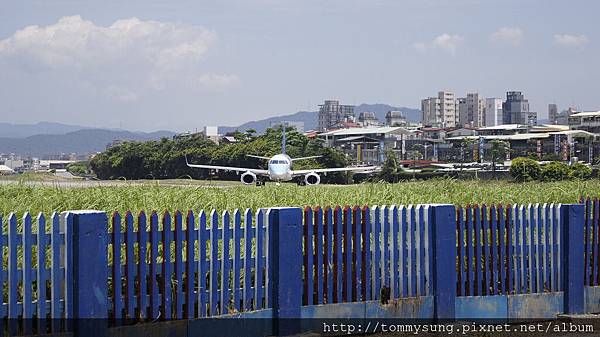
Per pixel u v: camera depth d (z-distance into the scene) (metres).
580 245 17.28
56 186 25.56
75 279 11.88
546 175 102.62
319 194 27.22
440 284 15.51
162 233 12.87
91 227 12.02
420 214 15.45
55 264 11.80
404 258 15.29
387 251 15.13
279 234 13.89
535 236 16.88
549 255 17.08
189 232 13.09
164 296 12.88
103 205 20.98
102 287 12.16
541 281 16.94
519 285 16.66
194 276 13.20
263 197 25.66
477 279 16.17
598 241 17.88
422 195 27.86
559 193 29.94
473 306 15.98
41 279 11.74
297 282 14.14
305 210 14.37
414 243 15.44
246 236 13.72
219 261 13.59
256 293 13.82
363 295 14.92
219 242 15.34
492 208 16.31
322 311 14.37
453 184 32.25
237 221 13.62
